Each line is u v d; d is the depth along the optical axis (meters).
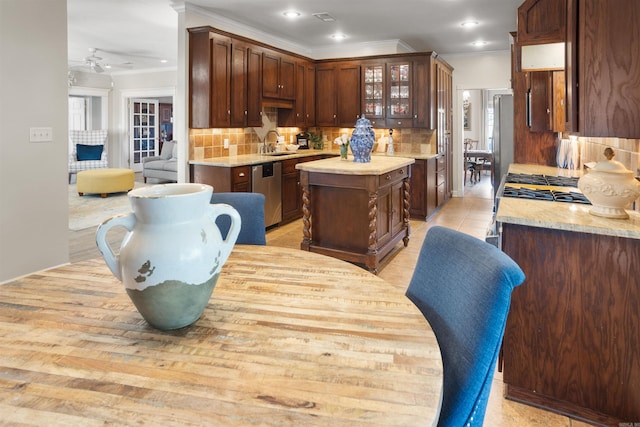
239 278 1.31
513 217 1.84
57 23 3.31
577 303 1.81
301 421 0.65
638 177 2.15
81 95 9.59
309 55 6.92
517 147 4.36
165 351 0.87
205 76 4.59
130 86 9.81
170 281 0.88
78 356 0.85
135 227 0.91
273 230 5.28
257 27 5.52
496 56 7.16
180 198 0.87
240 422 0.65
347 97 6.37
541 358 1.89
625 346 1.74
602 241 1.74
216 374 0.78
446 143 7.05
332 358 0.84
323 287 1.24
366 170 3.51
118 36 6.10
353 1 4.49
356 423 0.65
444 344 1.03
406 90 5.98
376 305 1.11
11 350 0.87
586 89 1.75
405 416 0.67
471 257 1.05
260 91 5.36
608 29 1.70
